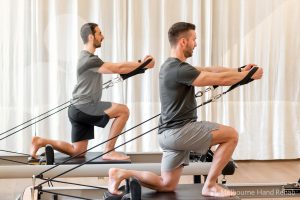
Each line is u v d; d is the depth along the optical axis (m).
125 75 4.03
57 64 6.05
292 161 6.52
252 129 6.41
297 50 6.38
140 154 4.79
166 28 6.17
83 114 4.33
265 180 5.52
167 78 3.12
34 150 4.38
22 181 5.62
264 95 6.38
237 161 6.52
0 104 5.99
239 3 6.29
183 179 5.67
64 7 6.02
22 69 6.00
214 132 3.12
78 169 4.02
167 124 3.17
